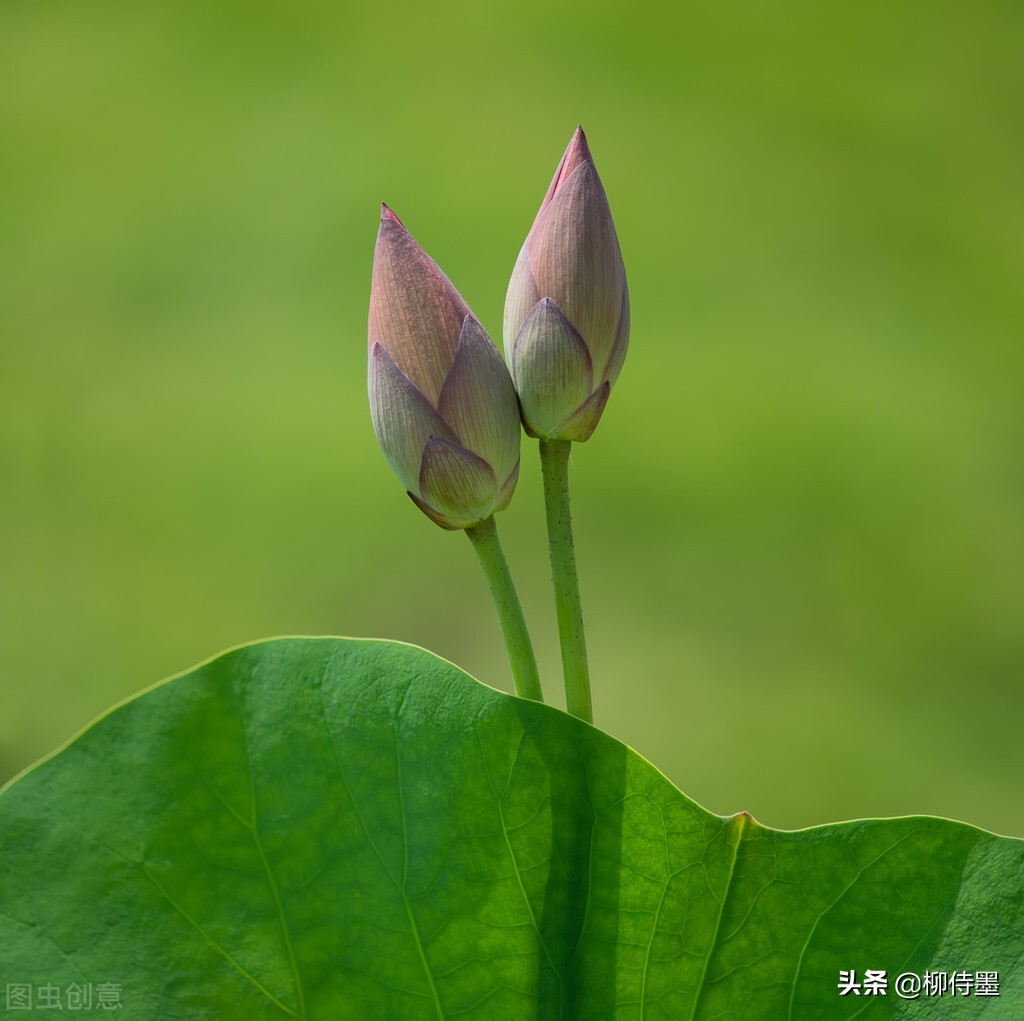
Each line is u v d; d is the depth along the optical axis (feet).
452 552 16.24
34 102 25.63
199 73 26.07
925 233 21.94
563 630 5.47
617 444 17.65
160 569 16.06
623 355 5.45
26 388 18.89
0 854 5.35
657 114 24.67
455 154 23.65
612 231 5.41
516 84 25.62
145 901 5.37
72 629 15.43
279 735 5.41
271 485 17.15
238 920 5.39
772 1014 5.47
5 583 15.93
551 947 5.44
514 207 22.07
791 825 12.60
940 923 5.46
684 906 5.45
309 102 25.21
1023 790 13.05
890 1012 5.45
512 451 5.43
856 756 13.48
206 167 23.35
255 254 21.42
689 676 14.34
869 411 18.12
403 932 5.42
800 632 15.07
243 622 15.31
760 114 25.21
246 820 5.40
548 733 5.43
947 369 18.97
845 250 21.47
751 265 21.20
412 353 5.39
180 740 5.39
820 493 16.88
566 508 5.47
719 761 13.32
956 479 16.97
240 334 19.65
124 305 20.49
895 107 25.66
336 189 22.79
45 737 13.93
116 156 23.81
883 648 14.94
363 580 15.83
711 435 17.79
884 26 28.22
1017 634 14.87
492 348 5.42
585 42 27.07
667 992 5.46
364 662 5.43
